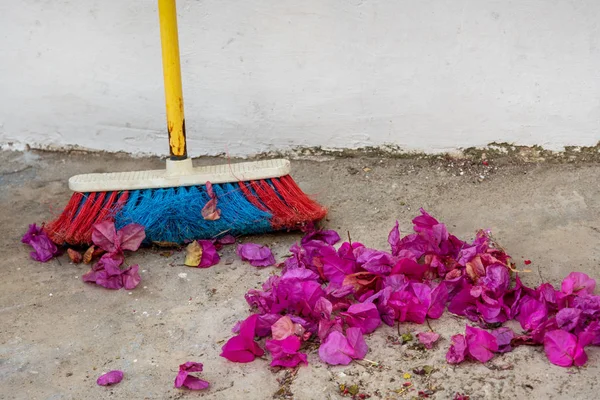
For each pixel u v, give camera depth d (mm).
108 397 1399
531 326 1455
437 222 1630
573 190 1775
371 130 1886
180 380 1391
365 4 1812
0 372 1439
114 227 1622
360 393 1392
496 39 1812
